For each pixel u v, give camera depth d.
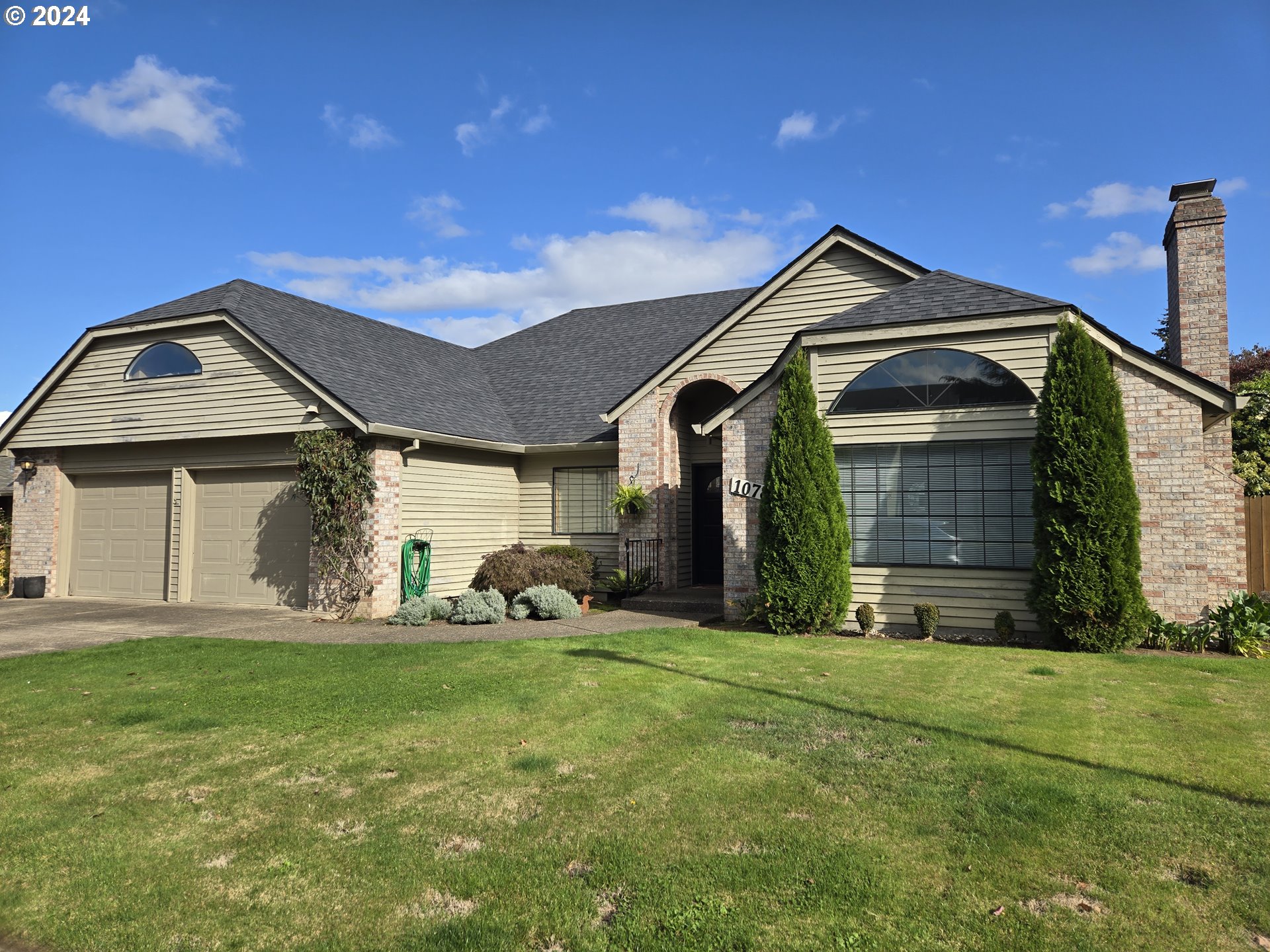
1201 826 4.36
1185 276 12.44
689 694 7.45
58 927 3.49
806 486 11.16
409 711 6.93
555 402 18.20
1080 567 9.73
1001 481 10.98
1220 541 10.52
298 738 6.20
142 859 4.12
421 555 14.16
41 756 5.79
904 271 13.89
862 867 3.90
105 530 16.34
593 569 15.74
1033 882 3.76
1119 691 7.55
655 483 15.46
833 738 6.04
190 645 10.37
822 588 11.02
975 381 11.05
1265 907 3.52
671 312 20.78
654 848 4.16
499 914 3.53
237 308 14.49
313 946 3.31
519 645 10.17
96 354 15.93
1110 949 3.20
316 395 13.38
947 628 11.10
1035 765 5.36
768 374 12.39
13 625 12.37
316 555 13.67
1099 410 9.86
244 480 14.89
